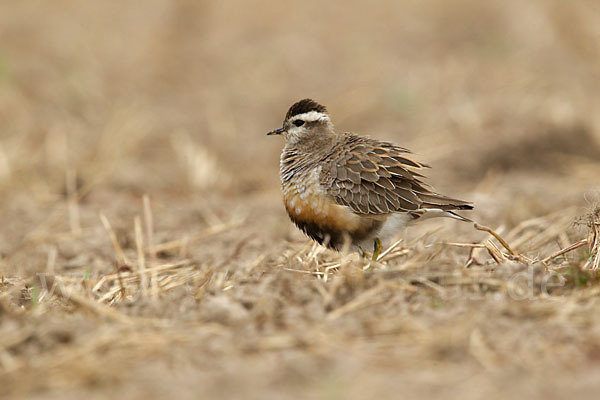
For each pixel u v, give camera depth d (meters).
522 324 9.03
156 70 28.11
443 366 8.21
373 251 12.43
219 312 9.55
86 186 20.06
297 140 13.19
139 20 31.92
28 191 19.84
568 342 8.60
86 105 25.23
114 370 8.33
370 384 7.84
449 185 19.47
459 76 26.03
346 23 31.72
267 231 16.17
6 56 27.88
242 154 22.16
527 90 24.53
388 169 12.10
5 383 8.24
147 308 10.20
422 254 12.10
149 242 15.05
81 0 33.91
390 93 24.62
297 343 8.74
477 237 14.47
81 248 15.47
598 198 13.80
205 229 16.67
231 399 7.62
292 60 28.41
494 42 28.55
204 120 24.34
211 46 29.92
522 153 20.48
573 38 27.98
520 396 7.52
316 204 12.22
